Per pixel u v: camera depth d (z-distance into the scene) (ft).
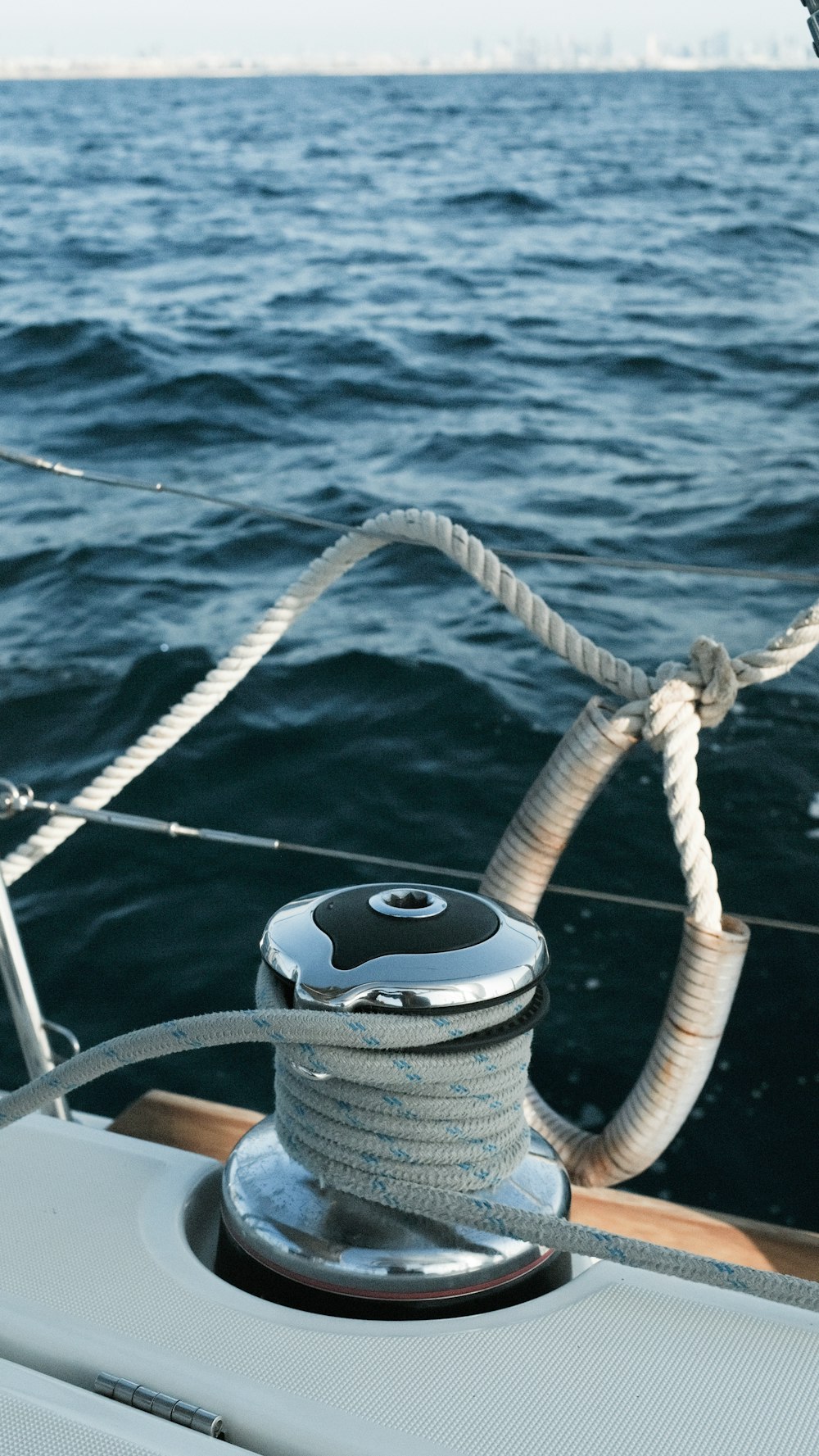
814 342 49.85
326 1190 3.02
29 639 24.03
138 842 18.04
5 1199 3.18
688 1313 2.75
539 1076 13.67
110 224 82.43
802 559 27.76
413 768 19.94
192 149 133.28
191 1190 3.23
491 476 34.22
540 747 20.52
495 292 60.90
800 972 14.96
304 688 22.16
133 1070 13.94
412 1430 2.43
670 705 5.39
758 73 520.42
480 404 41.78
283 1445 2.44
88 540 28.84
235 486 33.60
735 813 18.24
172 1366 2.60
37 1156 3.37
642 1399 2.51
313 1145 3.03
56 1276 2.88
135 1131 4.85
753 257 69.77
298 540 29.04
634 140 138.00
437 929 2.99
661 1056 5.32
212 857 17.74
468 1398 2.51
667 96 248.11
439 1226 2.92
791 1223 11.51
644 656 23.36
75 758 20.24
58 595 26.00
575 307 57.57
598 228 80.28
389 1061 2.85
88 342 47.98
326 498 32.40
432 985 2.81
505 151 126.82
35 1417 2.47
